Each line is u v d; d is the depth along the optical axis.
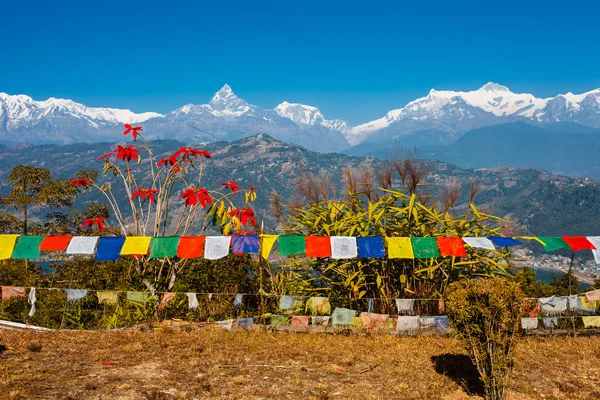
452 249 9.04
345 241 9.05
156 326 9.52
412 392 6.39
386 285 9.80
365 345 8.55
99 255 8.87
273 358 7.74
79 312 10.24
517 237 9.59
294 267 10.48
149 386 6.30
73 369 6.91
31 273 11.73
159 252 8.95
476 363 6.21
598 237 9.70
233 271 11.02
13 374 6.53
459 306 6.22
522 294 6.16
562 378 7.07
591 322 9.37
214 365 7.32
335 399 6.09
